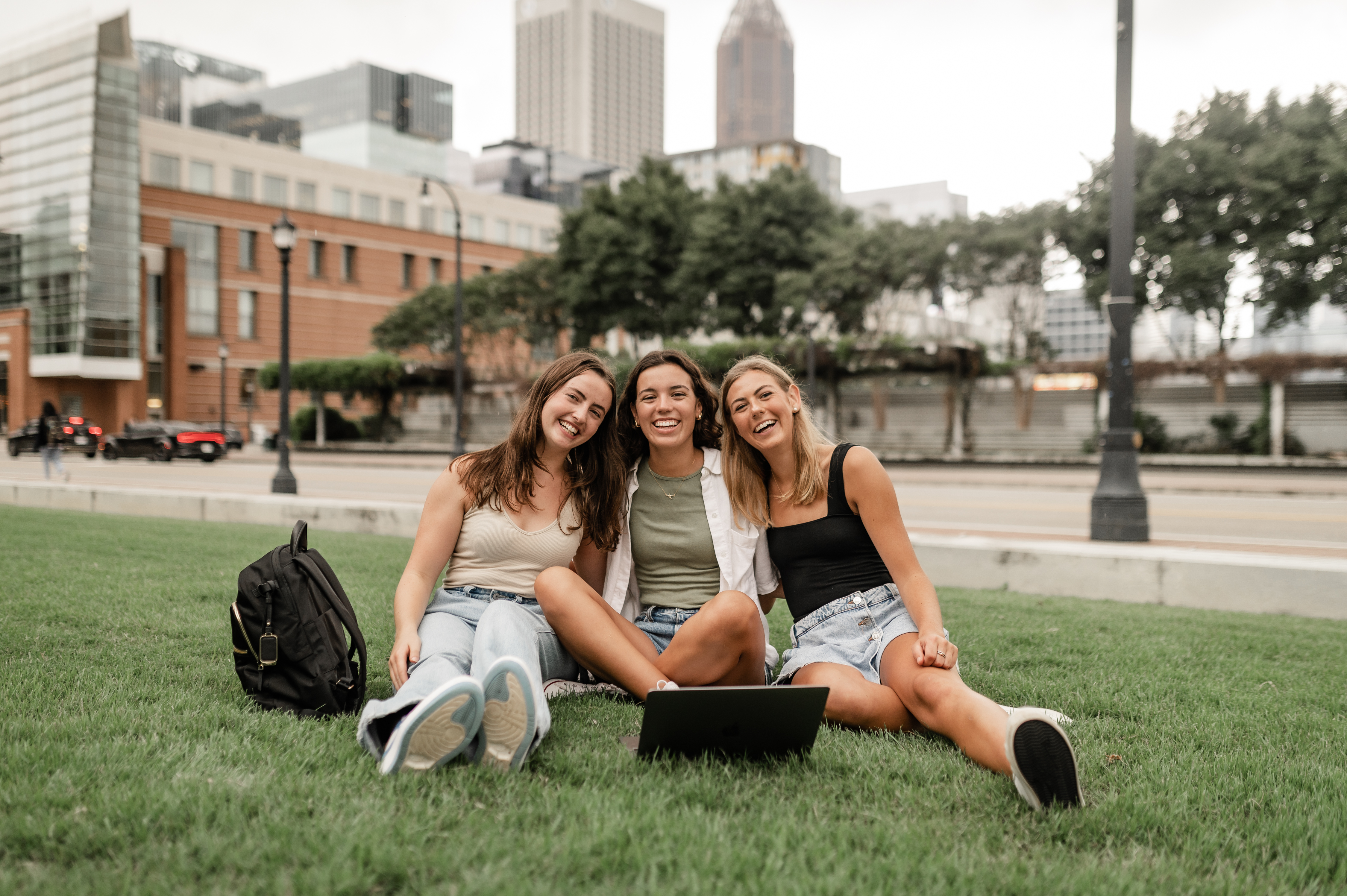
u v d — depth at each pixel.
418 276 61.38
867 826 2.09
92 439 32.72
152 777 2.25
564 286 37.12
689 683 2.85
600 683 3.21
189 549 7.19
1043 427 27.84
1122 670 3.87
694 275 34.12
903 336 28.80
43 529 8.53
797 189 33.88
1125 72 9.05
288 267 16.45
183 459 31.84
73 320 47.88
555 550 3.10
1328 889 1.86
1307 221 25.38
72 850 1.83
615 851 1.88
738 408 3.09
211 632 4.14
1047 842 2.04
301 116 146.12
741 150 135.00
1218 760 2.66
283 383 16.42
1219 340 27.64
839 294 32.16
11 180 50.75
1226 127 26.80
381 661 3.71
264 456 35.94
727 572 3.17
